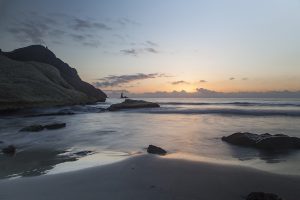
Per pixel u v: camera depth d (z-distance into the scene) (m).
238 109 42.31
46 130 19.84
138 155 10.71
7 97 37.09
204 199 6.30
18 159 10.84
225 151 12.12
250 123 24.38
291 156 11.07
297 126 21.83
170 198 6.33
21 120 28.02
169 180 7.64
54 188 7.04
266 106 53.84
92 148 13.23
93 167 9.12
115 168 8.90
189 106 58.59
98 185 7.23
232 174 8.21
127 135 17.61
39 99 43.12
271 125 22.66
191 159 10.23
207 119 28.97
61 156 11.37
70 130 19.97
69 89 63.34
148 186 7.13
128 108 47.31
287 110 38.34
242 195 6.58
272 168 9.20
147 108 49.12
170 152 11.97
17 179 7.91
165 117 32.12
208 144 13.88
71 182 7.51
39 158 11.00
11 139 15.97
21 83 46.94
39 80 53.81
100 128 21.41
